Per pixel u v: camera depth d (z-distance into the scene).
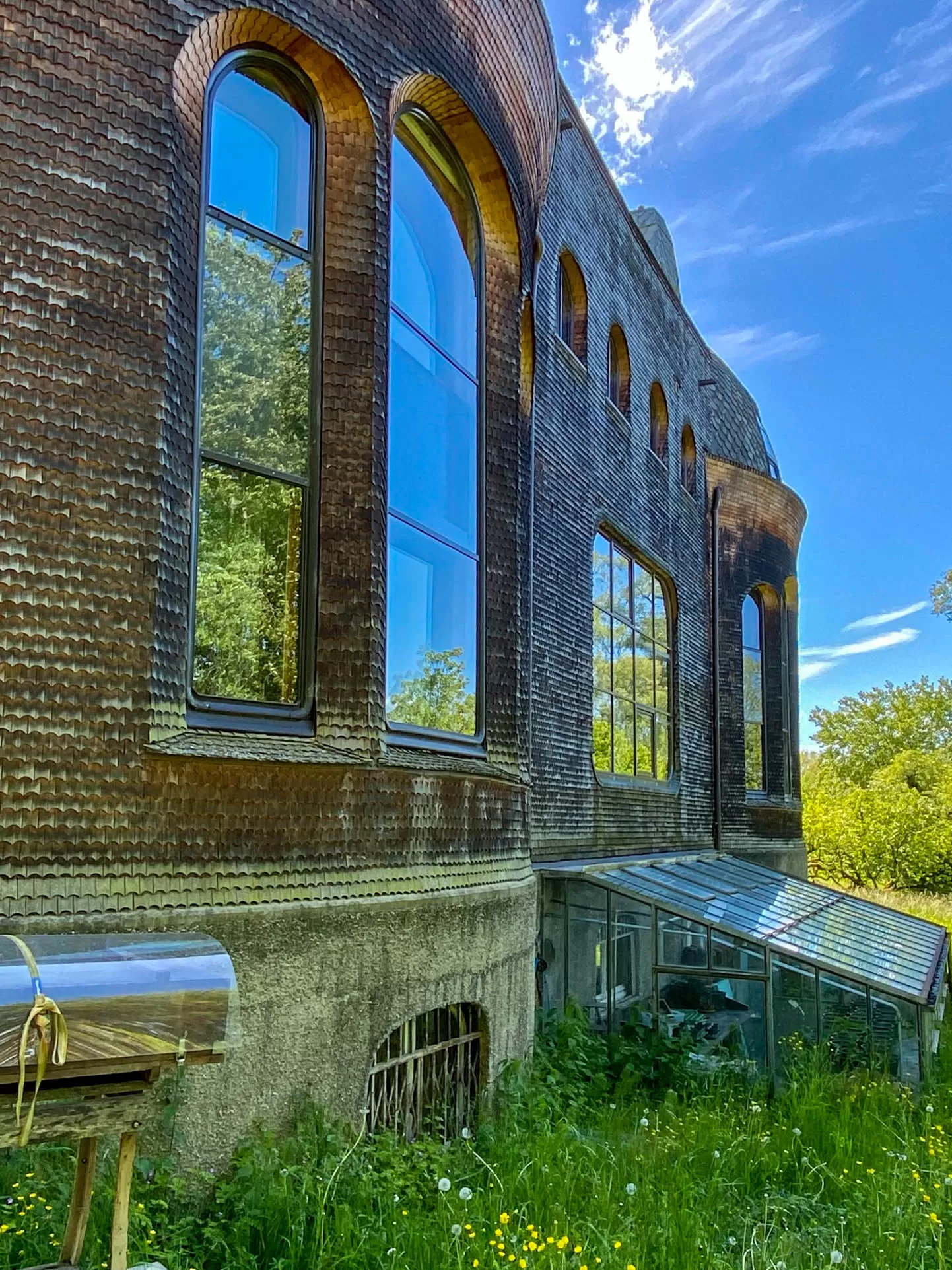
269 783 5.18
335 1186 4.71
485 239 8.00
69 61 4.62
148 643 4.63
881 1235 5.32
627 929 10.59
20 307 4.38
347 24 5.99
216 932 4.77
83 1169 3.22
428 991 6.11
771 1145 7.04
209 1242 4.21
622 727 14.30
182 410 4.94
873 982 9.80
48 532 4.38
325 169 6.07
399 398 6.70
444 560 7.20
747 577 20.84
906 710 57.88
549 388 11.59
